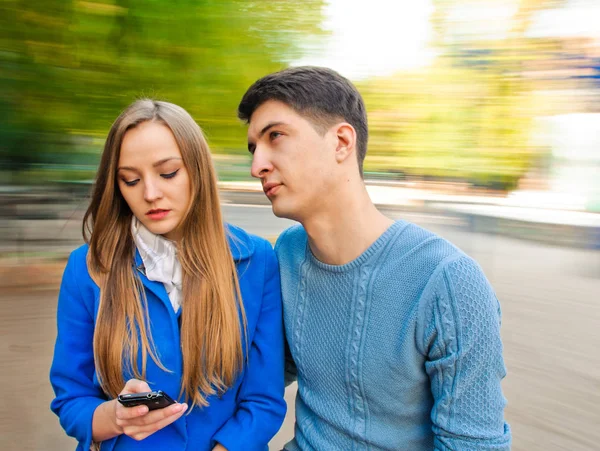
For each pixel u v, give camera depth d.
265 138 1.12
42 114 4.99
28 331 3.74
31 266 5.16
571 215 8.49
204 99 4.85
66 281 1.27
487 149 8.05
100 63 4.66
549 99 7.90
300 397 1.29
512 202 8.58
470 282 1.05
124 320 1.20
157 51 4.70
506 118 7.70
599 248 7.48
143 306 1.22
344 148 1.11
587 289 5.38
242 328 1.28
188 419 1.23
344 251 1.15
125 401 0.99
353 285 1.14
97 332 1.20
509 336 3.97
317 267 1.21
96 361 1.20
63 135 5.25
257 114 1.13
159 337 1.21
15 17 4.36
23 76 4.68
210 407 1.25
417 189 8.59
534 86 7.73
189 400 1.22
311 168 1.10
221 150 5.08
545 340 3.88
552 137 8.43
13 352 3.36
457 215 8.70
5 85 4.69
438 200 8.70
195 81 4.81
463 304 1.04
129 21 4.55
